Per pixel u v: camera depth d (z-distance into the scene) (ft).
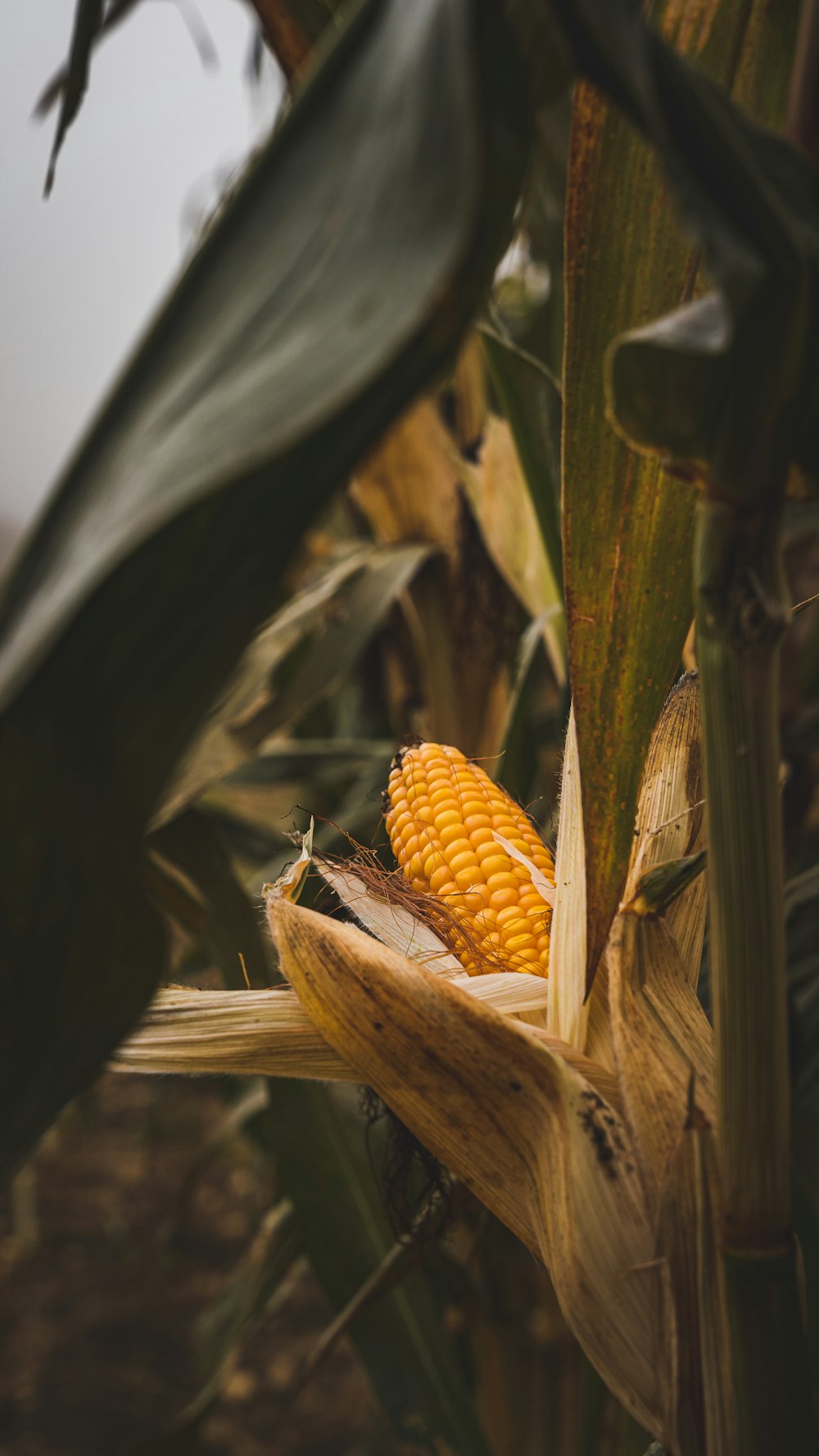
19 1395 4.25
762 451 0.93
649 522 1.32
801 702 2.29
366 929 1.66
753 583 1.00
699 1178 1.21
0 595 0.70
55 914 0.75
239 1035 1.45
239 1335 2.38
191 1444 2.29
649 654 1.32
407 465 2.51
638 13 0.83
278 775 2.83
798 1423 1.16
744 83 1.40
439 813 1.61
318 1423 4.12
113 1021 0.80
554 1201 1.29
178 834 1.98
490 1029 1.34
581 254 1.31
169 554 0.70
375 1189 2.09
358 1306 1.79
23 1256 5.09
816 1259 1.64
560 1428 2.42
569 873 1.44
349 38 0.78
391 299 0.65
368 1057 1.38
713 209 0.83
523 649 2.05
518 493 2.15
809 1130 2.20
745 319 0.86
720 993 1.12
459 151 0.67
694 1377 1.21
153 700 0.74
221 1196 5.62
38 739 0.71
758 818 1.08
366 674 2.87
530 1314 2.47
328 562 3.06
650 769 1.44
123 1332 4.62
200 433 0.66
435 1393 2.05
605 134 1.30
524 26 0.79
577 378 1.32
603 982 1.39
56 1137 5.65
